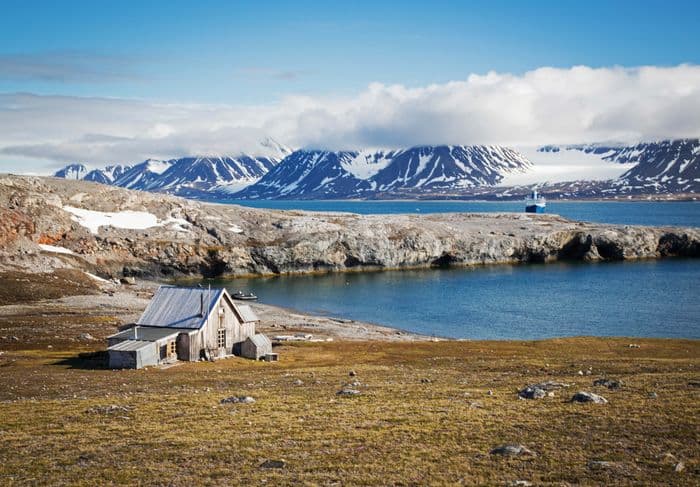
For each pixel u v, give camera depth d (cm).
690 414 3284
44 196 19412
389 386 4697
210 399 4266
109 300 13175
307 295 16238
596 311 13250
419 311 13675
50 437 3388
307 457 2892
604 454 2762
